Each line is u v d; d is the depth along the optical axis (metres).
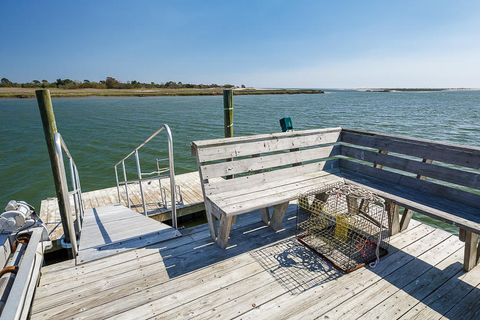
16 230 2.70
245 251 2.82
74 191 3.44
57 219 4.84
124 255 2.74
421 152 3.07
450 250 2.80
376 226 3.18
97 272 2.49
